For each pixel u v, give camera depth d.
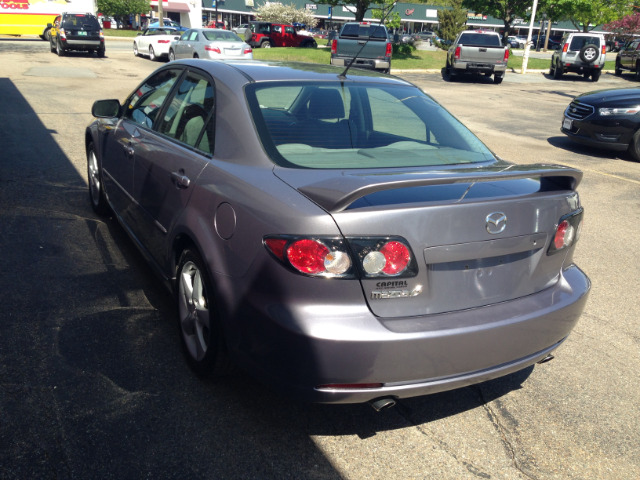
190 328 3.01
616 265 5.07
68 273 4.05
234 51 19.56
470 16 64.62
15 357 3.02
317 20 63.94
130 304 3.69
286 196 2.36
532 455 2.62
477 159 3.05
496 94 18.48
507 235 2.44
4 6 29.38
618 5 39.62
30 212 5.19
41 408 2.65
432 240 2.28
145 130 3.83
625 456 2.66
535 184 2.69
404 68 25.08
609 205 6.97
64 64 18.75
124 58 22.89
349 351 2.17
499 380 3.21
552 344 2.67
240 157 2.77
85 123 9.52
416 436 2.69
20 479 2.24
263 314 2.29
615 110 9.63
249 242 2.38
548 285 2.70
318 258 2.16
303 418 2.75
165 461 2.40
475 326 2.35
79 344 3.19
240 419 2.70
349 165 2.71
